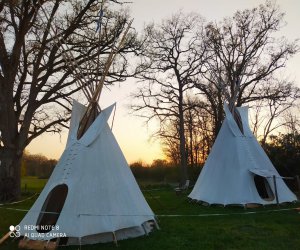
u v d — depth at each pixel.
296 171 17.30
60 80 16.55
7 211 12.16
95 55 14.81
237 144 13.21
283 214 10.51
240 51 23.22
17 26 16.12
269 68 23.38
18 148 15.87
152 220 8.70
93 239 7.10
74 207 7.13
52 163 30.81
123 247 6.78
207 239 7.55
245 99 23.47
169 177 29.05
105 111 8.72
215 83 21.19
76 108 8.87
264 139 29.69
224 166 13.05
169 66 25.86
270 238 7.68
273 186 12.55
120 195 7.80
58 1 15.27
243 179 12.36
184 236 7.81
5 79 15.88
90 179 7.60
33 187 24.09
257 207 11.87
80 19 16.34
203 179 13.77
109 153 8.30
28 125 16.17
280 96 23.70
